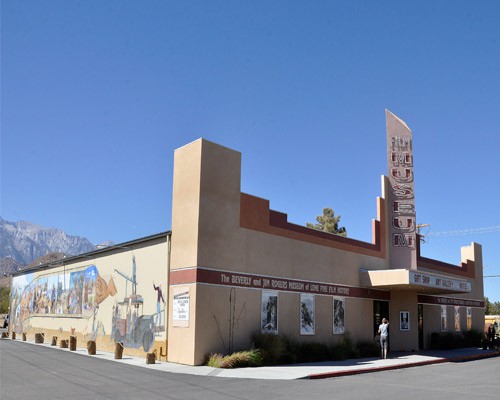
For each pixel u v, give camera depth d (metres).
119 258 26.42
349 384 16.00
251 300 22.03
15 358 21.73
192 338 19.72
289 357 21.44
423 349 33.78
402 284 27.27
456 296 38.94
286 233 24.47
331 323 26.17
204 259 20.50
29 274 41.03
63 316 33.00
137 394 12.83
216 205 21.36
